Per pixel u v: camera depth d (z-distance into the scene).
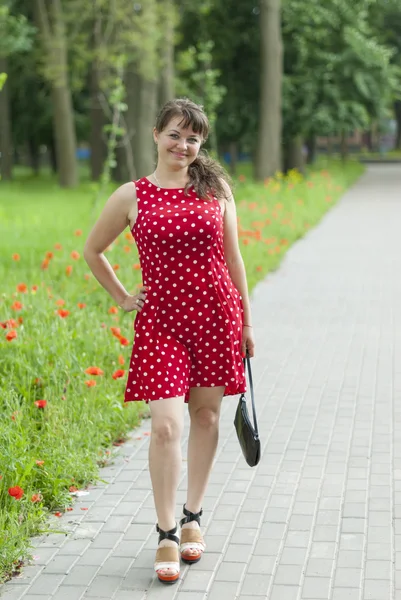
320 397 6.98
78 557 4.32
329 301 10.95
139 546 4.43
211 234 3.99
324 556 4.27
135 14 25.86
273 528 4.60
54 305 8.23
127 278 10.30
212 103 27.52
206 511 4.83
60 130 31.27
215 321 4.06
